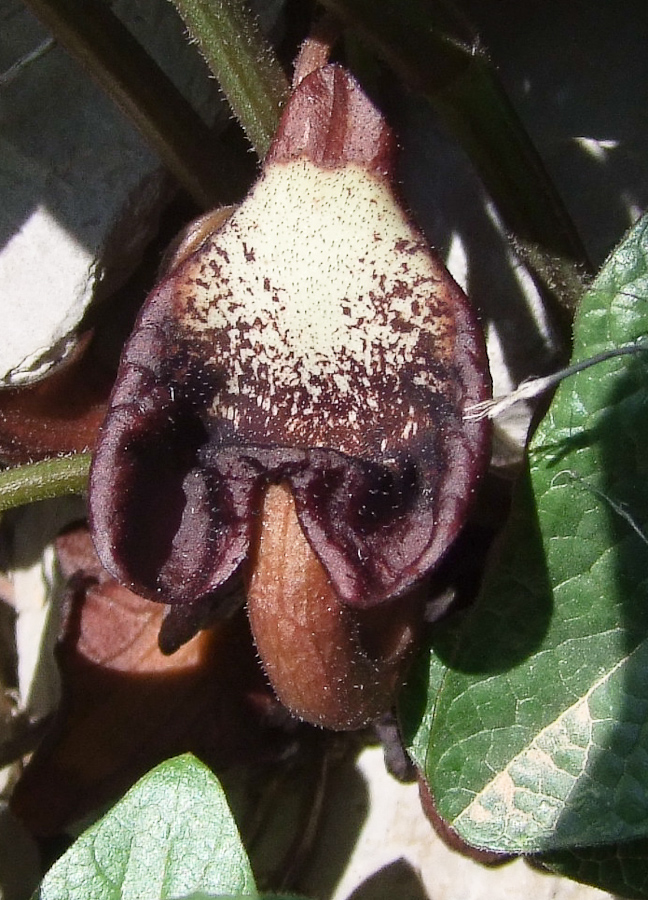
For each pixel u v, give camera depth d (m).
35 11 0.22
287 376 0.20
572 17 0.24
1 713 0.27
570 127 0.24
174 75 0.25
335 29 0.21
